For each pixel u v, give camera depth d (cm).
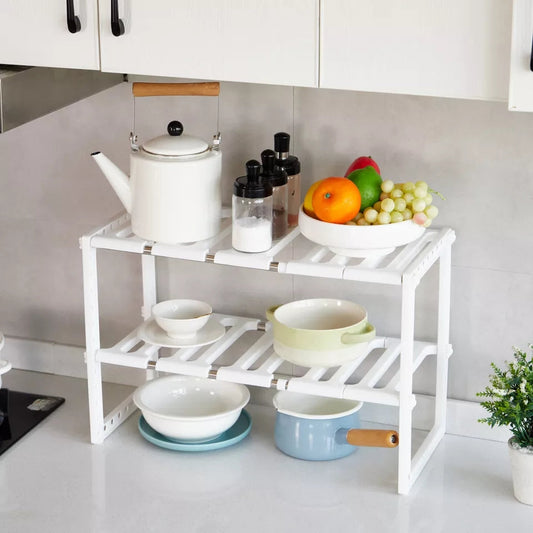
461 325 208
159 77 212
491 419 185
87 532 181
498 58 157
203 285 224
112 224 206
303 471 200
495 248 200
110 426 214
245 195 186
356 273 182
